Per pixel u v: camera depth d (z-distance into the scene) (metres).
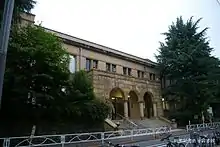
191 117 34.41
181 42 37.44
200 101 34.66
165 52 38.09
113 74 28.89
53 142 14.93
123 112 31.25
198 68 35.38
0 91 3.75
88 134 16.53
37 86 15.12
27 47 14.73
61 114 17.73
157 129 22.80
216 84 35.66
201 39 37.50
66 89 17.62
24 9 15.75
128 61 35.53
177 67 36.28
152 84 35.09
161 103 35.84
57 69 15.98
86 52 30.02
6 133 15.54
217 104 40.94
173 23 40.03
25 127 16.53
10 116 16.00
